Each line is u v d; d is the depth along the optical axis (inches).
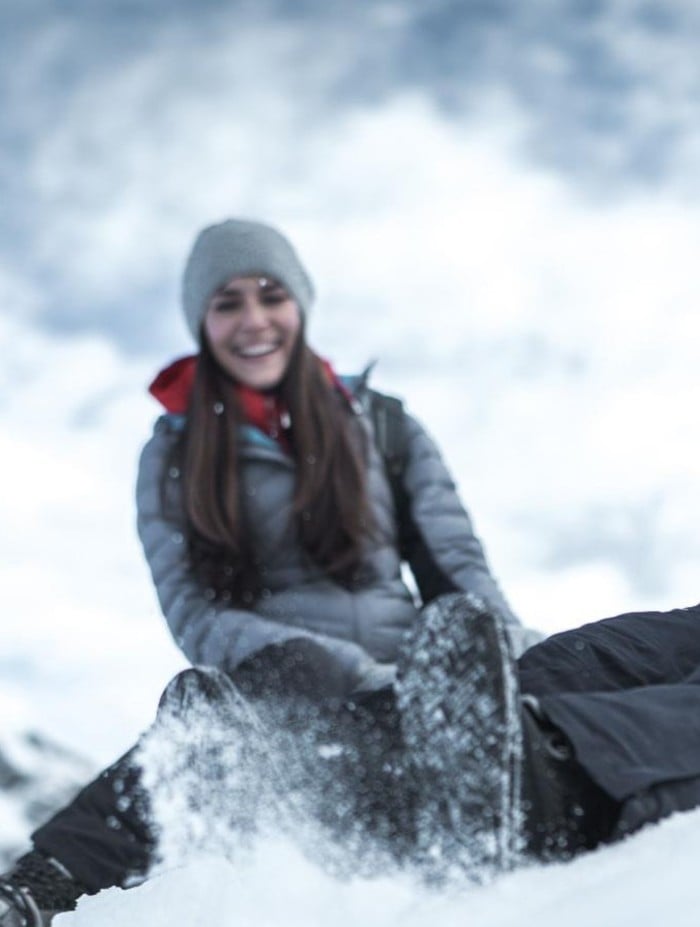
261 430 134.6
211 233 139.9
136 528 134.4
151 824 91.8
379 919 75.6
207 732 91.6
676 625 95.8
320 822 82.7
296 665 104.0
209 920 80.7
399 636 129.9
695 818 76.0
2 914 86.9
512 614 132.3
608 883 68.8
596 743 78.3
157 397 138.6
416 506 134.0
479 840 75.5
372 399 136.6
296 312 138.1
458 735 75.6
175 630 130.0
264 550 130.0
